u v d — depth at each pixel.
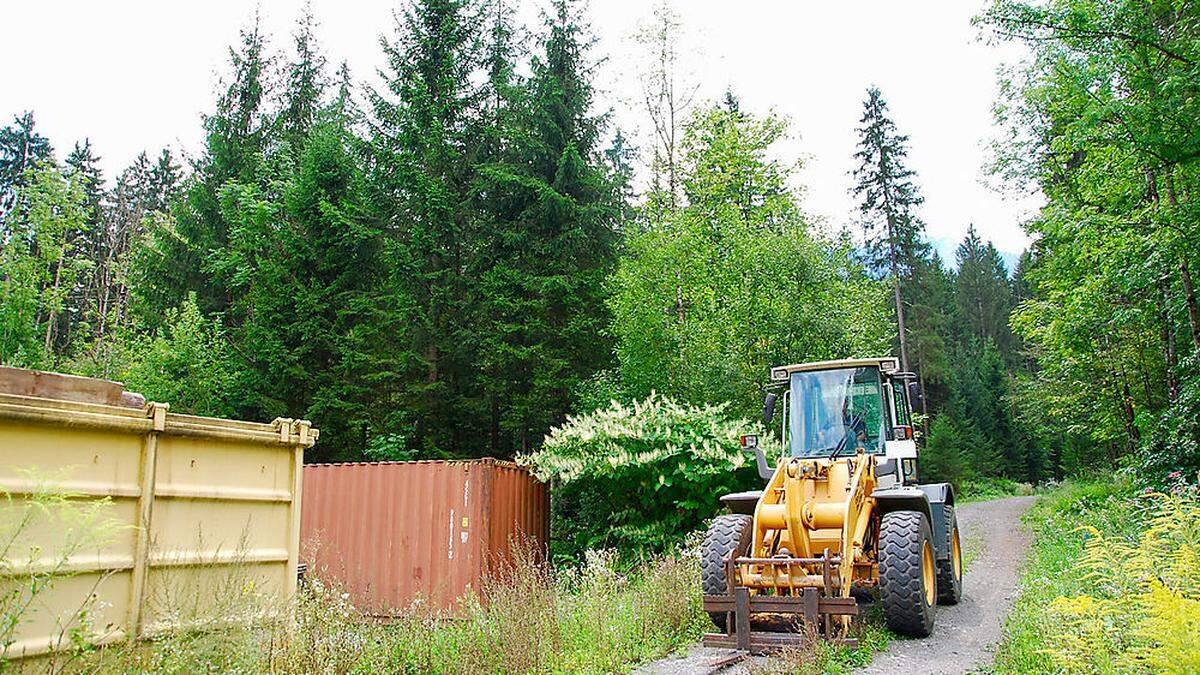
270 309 20.72
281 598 5.12
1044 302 20.11
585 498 13.70
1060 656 4.95
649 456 12.13
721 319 17.09
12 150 43.72
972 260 67.31
